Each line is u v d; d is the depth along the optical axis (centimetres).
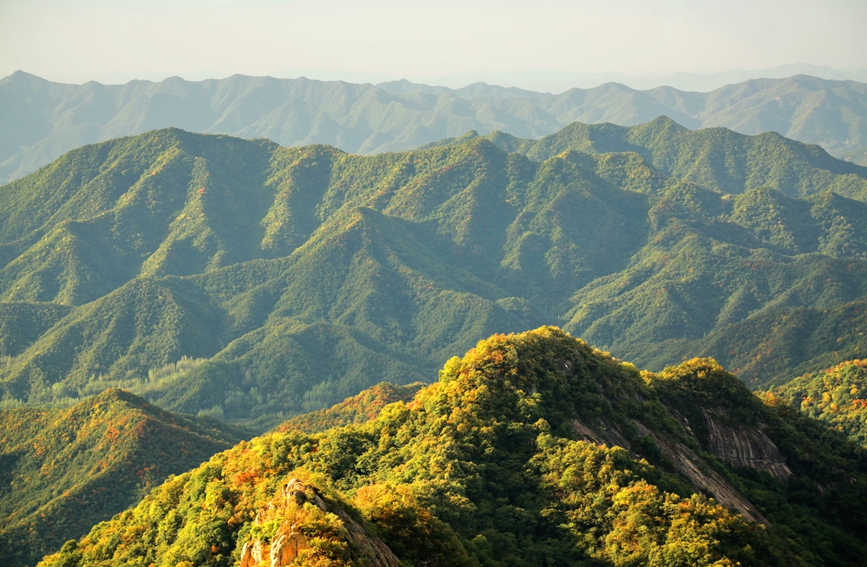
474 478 12750
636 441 15025
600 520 12150
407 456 13475
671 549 11262
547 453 13425
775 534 14400
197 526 12762
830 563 14500
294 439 14825
